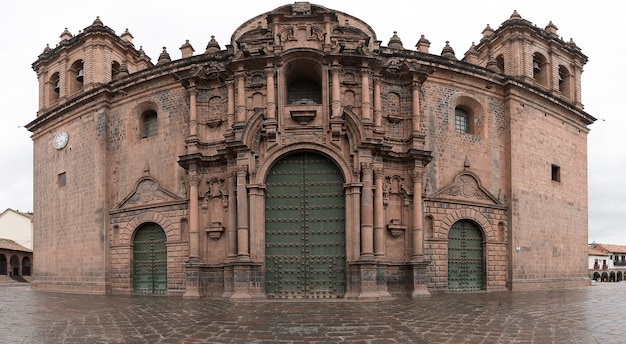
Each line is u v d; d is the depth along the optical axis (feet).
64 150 120.26
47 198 125.08
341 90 88.99
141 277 102.42
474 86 106.22
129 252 102.94
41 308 71.97
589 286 122.31
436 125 100.83
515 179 106.73
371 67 90.07
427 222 96.17
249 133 85.76
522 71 117.29
